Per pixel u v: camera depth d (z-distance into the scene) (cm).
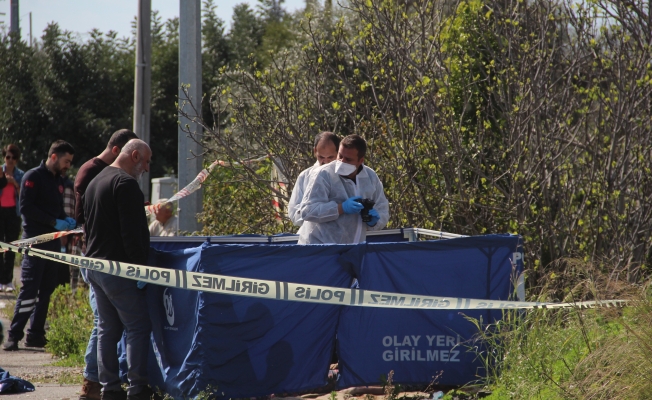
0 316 3459
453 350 1772
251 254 1664
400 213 2628
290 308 1705
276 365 1700
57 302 3291
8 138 9825
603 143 2681
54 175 2889
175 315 1738
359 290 1639
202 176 2889
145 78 4222
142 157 1786
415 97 2597
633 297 1784
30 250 1598
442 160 2577
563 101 2681
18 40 10169
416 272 1758
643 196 2597
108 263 1614
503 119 2745
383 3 2650
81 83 10331
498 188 2572
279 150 2781
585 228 2656
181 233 3195
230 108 2856
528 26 2670
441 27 2703
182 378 1664
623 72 2614
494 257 1783
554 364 1711
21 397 1911
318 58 2780
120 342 1914
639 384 1447
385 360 1762
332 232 1947
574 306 1733
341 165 1936
